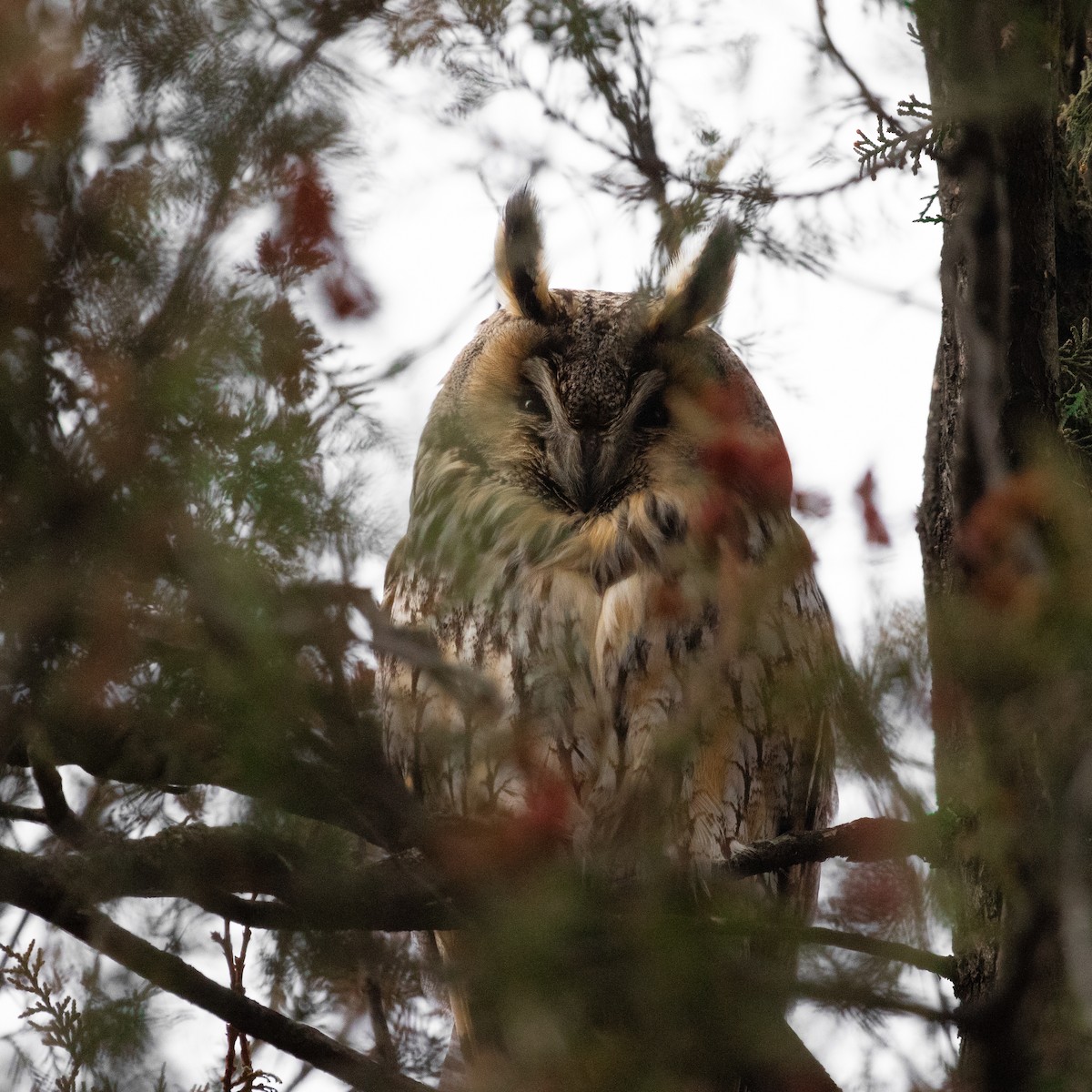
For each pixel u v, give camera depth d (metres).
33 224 3.78
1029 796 3.94
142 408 3.58
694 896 4.61
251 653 3.59
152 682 3.68
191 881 4.49
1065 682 3.84
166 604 3.65
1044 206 5.75
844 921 4.12
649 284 5.11
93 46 4.07
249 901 4.55
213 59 4.14
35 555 3.55
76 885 4.57
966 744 4.00
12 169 3.80
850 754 3.79
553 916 4.06
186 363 3.63
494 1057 4.19
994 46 4.68
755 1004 3.96
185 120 4.08
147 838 4.55
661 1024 3.96
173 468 3.60
